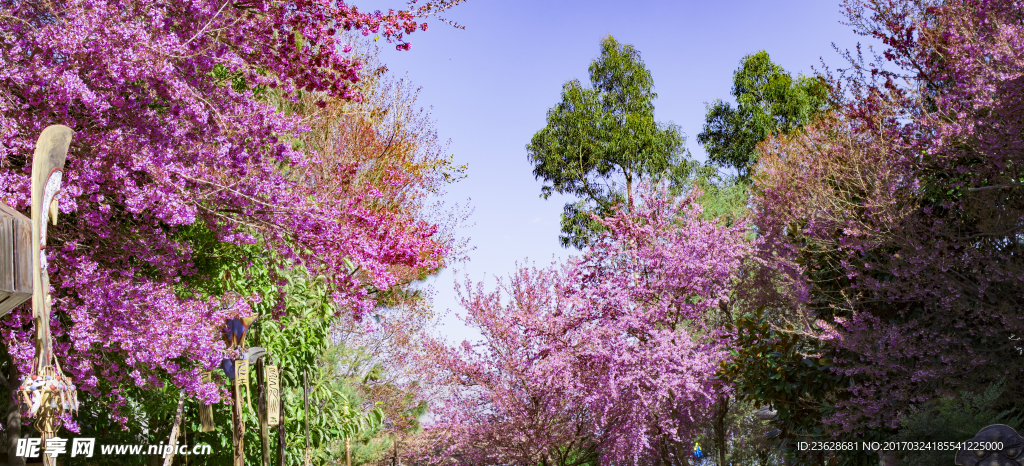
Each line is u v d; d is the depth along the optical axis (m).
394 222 8.12
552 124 30.11
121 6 5.87
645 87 30.42
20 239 3.64
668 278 14.17
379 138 15.59
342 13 6.99
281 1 6.77
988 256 7.59
